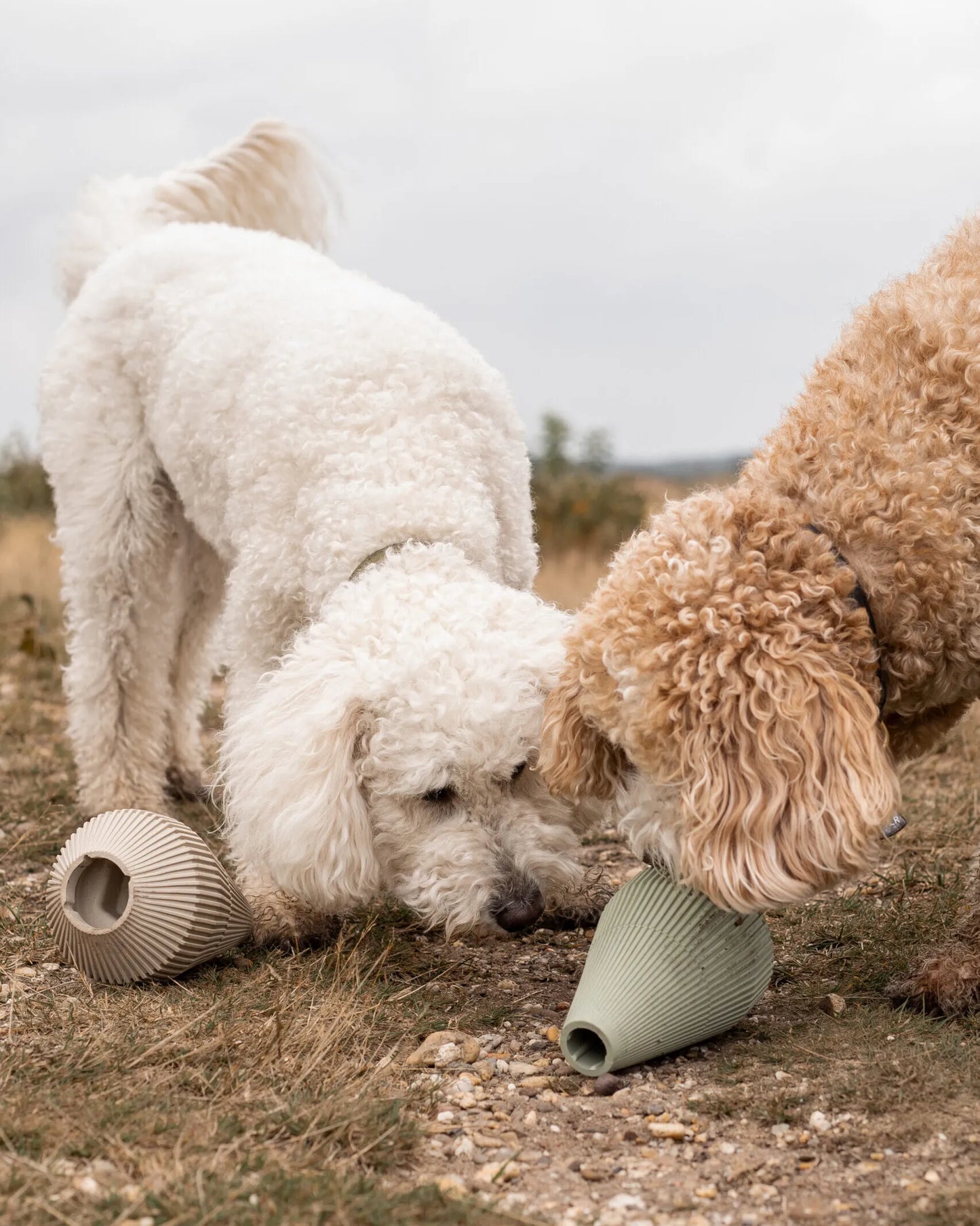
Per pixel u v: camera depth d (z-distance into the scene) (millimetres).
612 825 1478
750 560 1205
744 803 1158
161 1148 1135
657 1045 1239
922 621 1237
